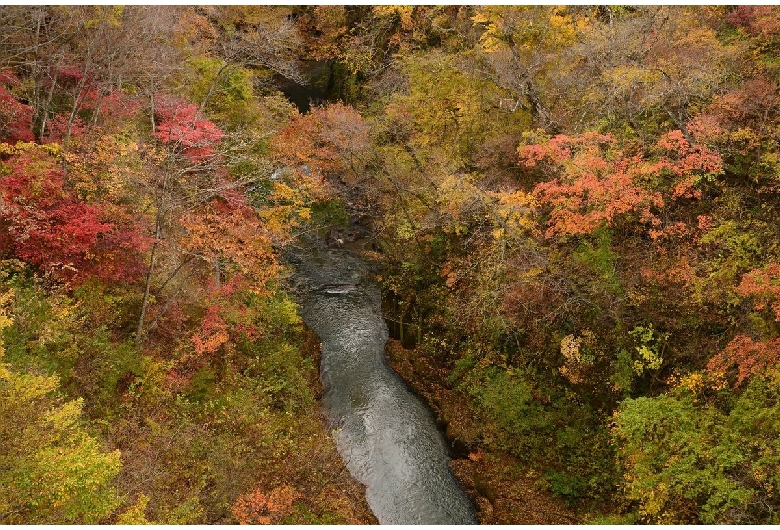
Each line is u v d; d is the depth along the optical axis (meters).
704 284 12.43
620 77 13.83
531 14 16.88
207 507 12.15
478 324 17.77
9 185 12.12
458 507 14.44
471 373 17.94
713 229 12.30
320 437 15.86
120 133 15.86
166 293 16.16
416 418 17.31
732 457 10.14
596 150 12.84
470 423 16.92
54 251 12.70
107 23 15.15
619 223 14.79
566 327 16.08
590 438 14.84
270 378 16.92
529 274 14.62
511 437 16.05
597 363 15.33
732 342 10.87
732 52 14.14
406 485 15.02
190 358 15.41
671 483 10.62
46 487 8.80
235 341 17.17
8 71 15.46
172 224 15.17
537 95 17.27
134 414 13.31
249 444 14.50
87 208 12.66
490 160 17.75
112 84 16.69
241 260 14.82
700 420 11.25
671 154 13.98
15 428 9.55
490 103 18.75
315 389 18.11
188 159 15.02
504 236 15.25
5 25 15.12
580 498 14.02
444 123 19.12
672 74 13.95
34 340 12.45
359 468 15.44
